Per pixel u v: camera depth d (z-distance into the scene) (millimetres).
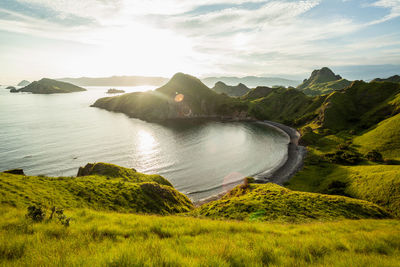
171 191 49094
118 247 6344
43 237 7180
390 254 7613
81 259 5027
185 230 10070
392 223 17703
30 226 8539
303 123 196000
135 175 56938
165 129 184250
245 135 170750
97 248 6258
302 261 6000
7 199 24141
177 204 45156
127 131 160875
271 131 187500
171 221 11945
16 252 5734
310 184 72188
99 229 9039
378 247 8219
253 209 30188
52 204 27422
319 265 5742
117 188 40906
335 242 8648
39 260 5016
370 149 97000
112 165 57469
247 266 5438
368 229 14570
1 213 11617
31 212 10188
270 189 41156
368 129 125312
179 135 162625
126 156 104000
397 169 57500
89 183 39969
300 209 29672
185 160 103750
